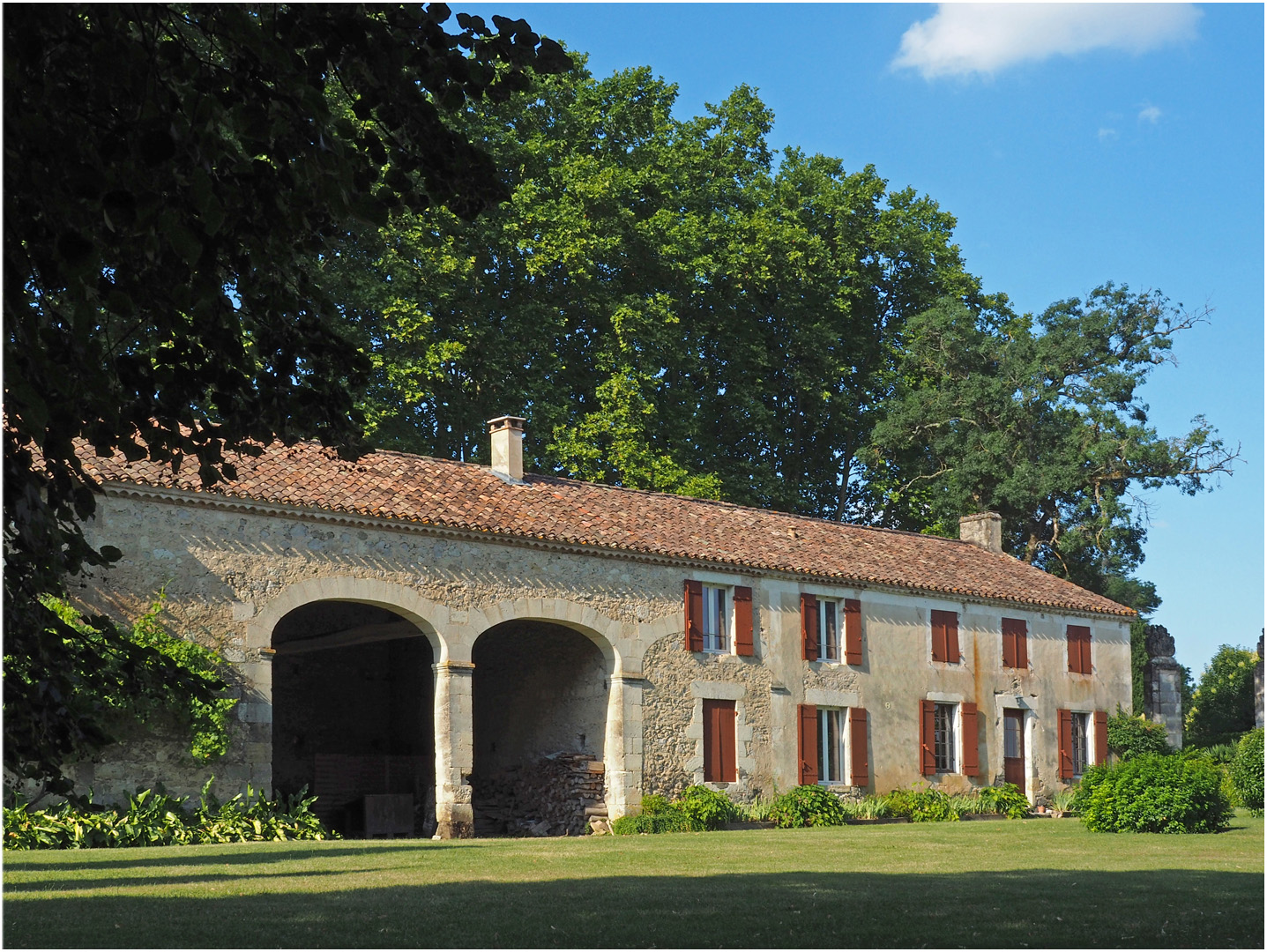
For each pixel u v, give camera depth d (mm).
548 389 31734
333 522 18969
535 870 11633
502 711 24125
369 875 10938
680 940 7109
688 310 35469
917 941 7152
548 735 23000
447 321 31141
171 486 17375
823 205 37719
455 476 22203
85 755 6613
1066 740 28469
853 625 25156
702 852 14406
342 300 29156
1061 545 35938
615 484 31703
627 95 35750
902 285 39688
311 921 7691
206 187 5410
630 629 22000
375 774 23891
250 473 18688
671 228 33438
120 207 5410
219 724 17172
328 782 23234
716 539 24156
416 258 29781
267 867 11734
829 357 36844
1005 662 27719
